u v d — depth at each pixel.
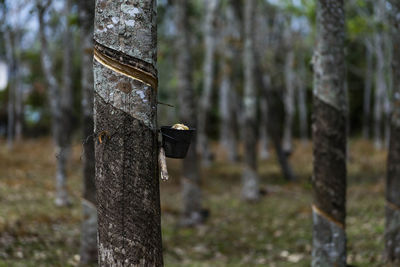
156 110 2.40
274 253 7.05
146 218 2.30
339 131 4.68
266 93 15.40
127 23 2.26
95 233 5.95
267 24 20.47
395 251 5.45
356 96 28.88
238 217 10.12
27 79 23.84
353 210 9.05
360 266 5.52
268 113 15.27
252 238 8.22
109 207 2.30
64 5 11.33
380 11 10.83
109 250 2.30
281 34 20.94
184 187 9.65
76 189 11.81
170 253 7.25
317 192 4.78
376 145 20.09
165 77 21.28
